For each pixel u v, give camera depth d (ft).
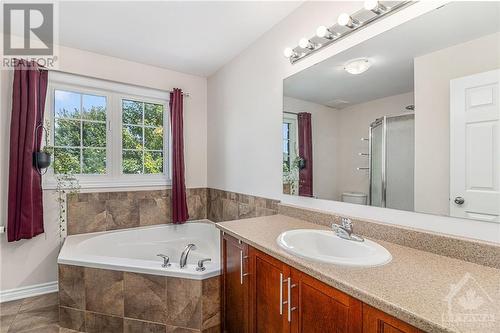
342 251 4.51
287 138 6.62
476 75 3.50
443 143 3.82
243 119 8.44
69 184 8.20
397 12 4.33
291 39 6.42
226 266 5.64
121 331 5.93
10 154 7.06
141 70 9.46
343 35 5.14
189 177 10.56
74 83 8.38
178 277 5.64
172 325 5.66
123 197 9.09
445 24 3.78
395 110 4.40
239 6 6.15
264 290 4.46
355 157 5.04
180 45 8.08
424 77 4.02
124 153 9.39
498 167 3.31
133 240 8.87
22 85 7.16
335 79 5.37
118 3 5.99
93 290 6.07
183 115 10.34
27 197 7.15
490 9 3.39
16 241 7.46
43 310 6.94
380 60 4.58
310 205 6.04
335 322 3.13
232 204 9.02
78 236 8.12
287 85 6.57
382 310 2.53
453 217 3.72
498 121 3.30
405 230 4.12
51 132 8.09
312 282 3.47
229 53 8.63
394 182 4.44
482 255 3.34
